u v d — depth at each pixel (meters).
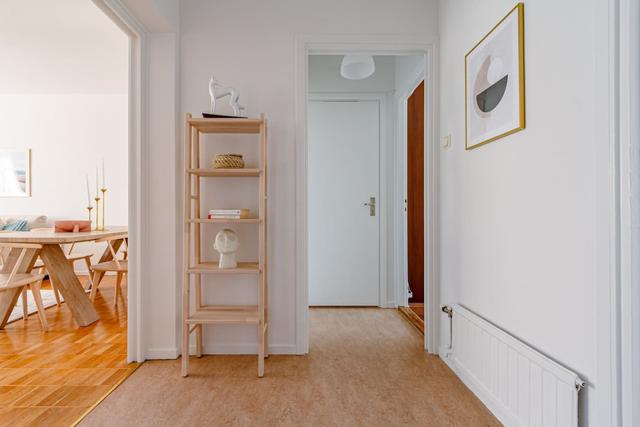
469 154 2.07
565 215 1.32
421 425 1.68
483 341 1.82
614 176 1.12
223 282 2.54
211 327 2.53
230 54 2.51
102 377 2.15
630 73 1.09
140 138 2.37
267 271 2.51
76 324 3.19
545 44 1.41
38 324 3.20
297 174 2.52
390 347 2.67
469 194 2.07
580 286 1.25
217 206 2.53
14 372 2.22
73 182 5.41
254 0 2.52
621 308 1.12
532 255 1.51
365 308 3.78
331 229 3.84
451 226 2.34
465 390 2.00
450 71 2.34
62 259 3.23
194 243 2.46
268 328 2.52
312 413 1.77
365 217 3.85
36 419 1.70
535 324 1.49
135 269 2.40
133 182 2.39
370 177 3.85
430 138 2.56
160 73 2.42
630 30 1.09
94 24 3.24
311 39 2.52
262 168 2.23
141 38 2.36
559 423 1.28
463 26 2.14
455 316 2.17
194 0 2.51
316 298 3.83
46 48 3.77
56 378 2.13
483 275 1.91
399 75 3.63
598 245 1.17
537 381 1.40
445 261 2.44
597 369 1.18
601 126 1.15
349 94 3.80
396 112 3.80
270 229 2.52
